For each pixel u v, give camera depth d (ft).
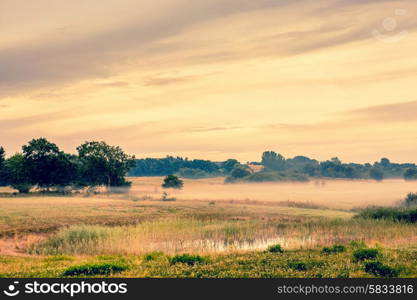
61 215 216.74
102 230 147.54
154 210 261.24
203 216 229.66
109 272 64.13
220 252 93.81
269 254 84.79
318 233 151.74
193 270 65.10
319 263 69.62
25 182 440.45
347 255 80.43
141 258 84.53
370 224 171.01
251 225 176.35
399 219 186.39
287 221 197.88
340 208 310.45
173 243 129.80
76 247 122.21
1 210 238.27
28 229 167.53
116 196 415.44
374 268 61.46
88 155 480.64
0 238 146.10
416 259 70.79
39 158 445.37
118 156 491.72
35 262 83.71
